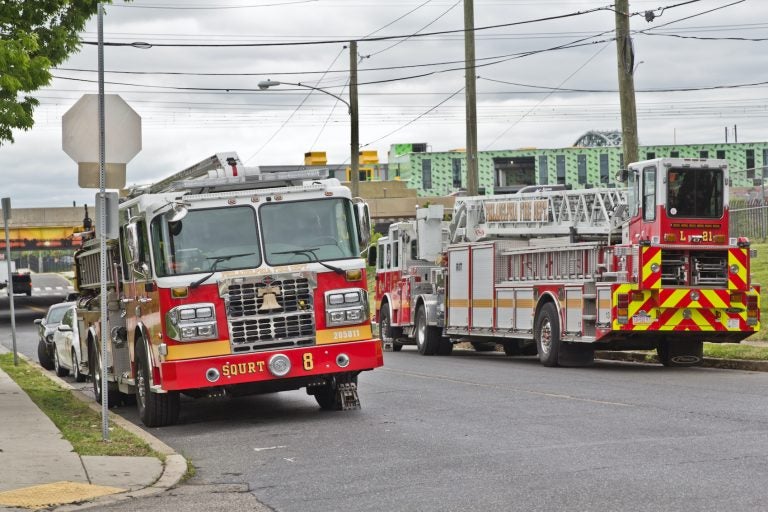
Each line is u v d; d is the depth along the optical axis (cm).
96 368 2947
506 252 4109
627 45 4044
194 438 2162
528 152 18350
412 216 15700
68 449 1870
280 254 2311
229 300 2269
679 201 3394
